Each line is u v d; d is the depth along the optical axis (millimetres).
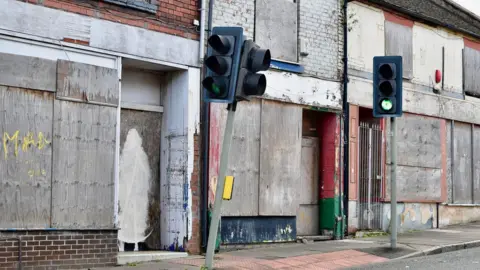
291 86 14812
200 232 12938
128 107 12523
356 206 16312
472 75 20625
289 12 14930
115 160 11531
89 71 11242
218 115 13297
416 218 18141
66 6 11008
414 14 18234
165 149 13023
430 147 18688
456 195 19656
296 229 15195
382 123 17188
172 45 12516
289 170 14719
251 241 13891
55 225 10688
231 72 9742
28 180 10406
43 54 10727
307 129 15930
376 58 12398
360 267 11625
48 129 10688
